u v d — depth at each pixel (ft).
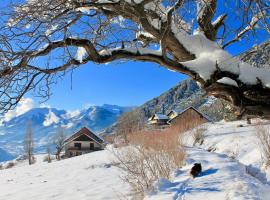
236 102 13.03
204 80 13.32
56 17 13.53
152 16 13.93
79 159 94.63
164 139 39.65
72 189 47.91
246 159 40.50
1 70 13.29
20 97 13.65
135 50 13.61
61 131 240.12
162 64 13.62
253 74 13.09
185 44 14.11
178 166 36.35
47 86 14.60
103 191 41.68
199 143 64.28
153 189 26.32
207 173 30.14
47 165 96.68
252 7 14.58
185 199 21.95
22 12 13.66
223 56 13.42
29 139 237.25
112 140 81.51
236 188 21.45
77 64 13.87
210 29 15.16
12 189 58.59
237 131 64.23
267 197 19.98
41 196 46.75
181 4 13.32
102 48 15.06
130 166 33.24
